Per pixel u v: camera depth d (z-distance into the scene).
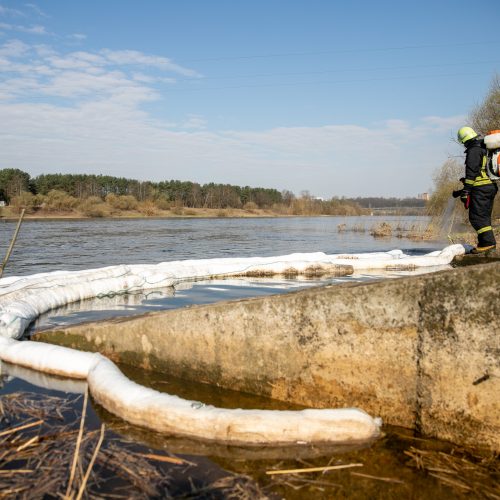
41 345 5.07
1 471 2.95
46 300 7.98
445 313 3.38
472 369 3.27
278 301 4.12
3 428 3.56
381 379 3.71
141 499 2.72
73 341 5.39
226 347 4.42
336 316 3.86
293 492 2.84
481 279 3.22
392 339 3.63
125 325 5.04
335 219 77.62
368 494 2.81
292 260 13.35
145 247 22.19
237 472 3.06
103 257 17.50
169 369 4.79
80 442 3.33
